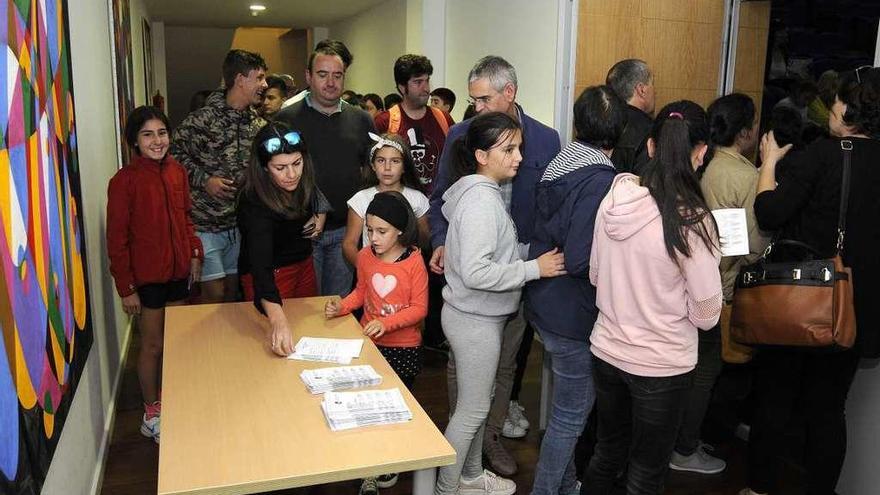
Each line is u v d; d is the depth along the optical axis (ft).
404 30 21.50
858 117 6.68
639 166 6.91
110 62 12.58
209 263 10.78
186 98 42.55
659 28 10.56
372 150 8.82
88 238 8.39
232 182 10.30
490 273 6.34
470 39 17.35
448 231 6.85
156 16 28.43
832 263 6.57
